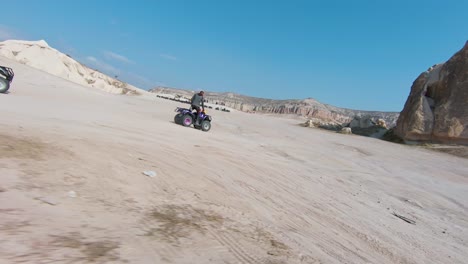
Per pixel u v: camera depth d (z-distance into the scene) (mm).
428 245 5852
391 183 11250
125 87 72375
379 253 4965
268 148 14789
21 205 3268
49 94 21016
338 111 181875
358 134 36781
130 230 3398
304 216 5910
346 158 15648
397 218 7246
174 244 3355
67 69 55750
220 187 6371
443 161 19031
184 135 13141
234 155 10594
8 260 2311
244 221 4766
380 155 18594
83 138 7551
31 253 2480
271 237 4391
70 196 3859
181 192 5359
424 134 27031
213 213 4734
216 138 14586
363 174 12086
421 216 7809
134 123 13852
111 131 9992
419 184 11805
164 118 20844
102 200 4039
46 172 4449
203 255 3311
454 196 10656
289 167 10711
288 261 3746
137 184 5105
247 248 3799
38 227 2922
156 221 3848
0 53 47688
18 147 5281
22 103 12922
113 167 5621
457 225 7586
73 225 3156
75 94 26203
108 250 2850
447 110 25828
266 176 8523
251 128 25562
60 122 9609
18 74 28750
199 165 7824
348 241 5168
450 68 27219
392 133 32688
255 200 6125
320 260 4062
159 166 6656
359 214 6898
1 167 4168
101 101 25609
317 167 11945
